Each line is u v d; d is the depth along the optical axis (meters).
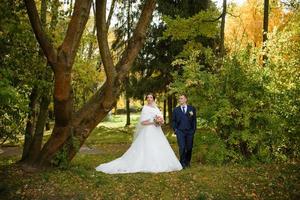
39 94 11.42
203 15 17.20
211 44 25.38
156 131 11.09
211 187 8.91
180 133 11.22
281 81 12.77
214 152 11.75
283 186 9.05
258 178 9.46
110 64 10.09
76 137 10.22
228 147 12.18
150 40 26.53
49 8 12.32
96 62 17.62
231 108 11.98
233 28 28.16
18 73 10.95
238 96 11.75
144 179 9.33
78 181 9.19
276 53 13.26
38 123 10.73
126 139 23.34
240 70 12.30
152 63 26.53
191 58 13.27
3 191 8.67
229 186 8.99
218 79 12.48
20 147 19.45
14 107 10.60
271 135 11.89
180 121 11.30
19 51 10.88
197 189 8.78
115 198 8.34
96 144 20.94
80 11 9.35
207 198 8.34
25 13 10.86
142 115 11.13
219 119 12.15
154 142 10.89
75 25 9.35
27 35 10.70
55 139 10.14
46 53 9.28
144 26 10.62
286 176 9.66
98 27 9.68
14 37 10.62
